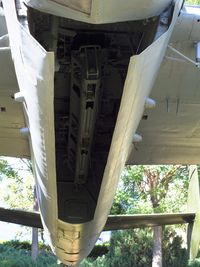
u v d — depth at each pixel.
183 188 15.34
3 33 6.30
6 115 7.44
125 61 5.67
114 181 6.05
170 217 9.68
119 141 5.36
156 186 14.92
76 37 5.50
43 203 6.73
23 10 4.87
